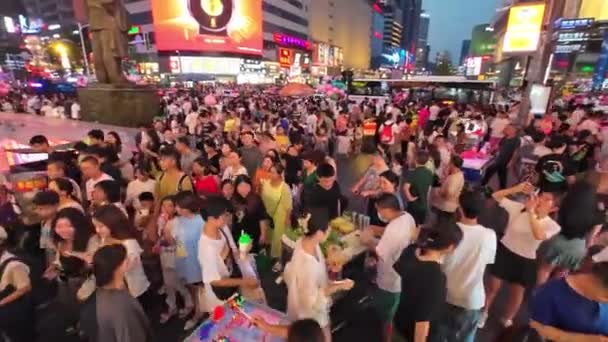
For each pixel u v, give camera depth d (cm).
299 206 474
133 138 920
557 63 3297
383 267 311
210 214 272
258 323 235
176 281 375
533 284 353
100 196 367
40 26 8094
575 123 1091
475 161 793
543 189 371
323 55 9175
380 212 320
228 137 847
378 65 14838
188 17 3694
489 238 278
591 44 3072
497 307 402
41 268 356
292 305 254
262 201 456
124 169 604
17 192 473
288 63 6341
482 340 356
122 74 1187
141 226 409
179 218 341
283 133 878
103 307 216
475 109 1554
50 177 436
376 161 520
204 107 1403
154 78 5600
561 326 205
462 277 280
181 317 385
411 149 737
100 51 1137
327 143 1056
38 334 309
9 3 7550
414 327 233
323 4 9319
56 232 308
